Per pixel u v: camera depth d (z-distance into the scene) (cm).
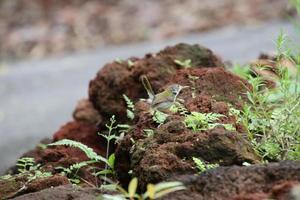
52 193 592
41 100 2145
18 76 2516
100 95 865
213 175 544
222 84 747
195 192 541
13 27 3089
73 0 3195
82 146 660
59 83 2347
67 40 2930
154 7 3044
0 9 3206
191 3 2998
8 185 656
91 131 888
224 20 2841
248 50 2319
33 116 1967
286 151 630
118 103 845
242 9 2873
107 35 2925
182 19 2914
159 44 2739
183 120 655
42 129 1827
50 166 711
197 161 577
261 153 634
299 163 551
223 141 598
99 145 853
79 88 2250
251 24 2750
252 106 708
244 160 591
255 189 535
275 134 648
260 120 677
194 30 2823
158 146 615
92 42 2897
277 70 740
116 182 677
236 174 543
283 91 683
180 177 571
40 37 2966
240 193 532
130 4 3100
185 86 725
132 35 2891
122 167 670
